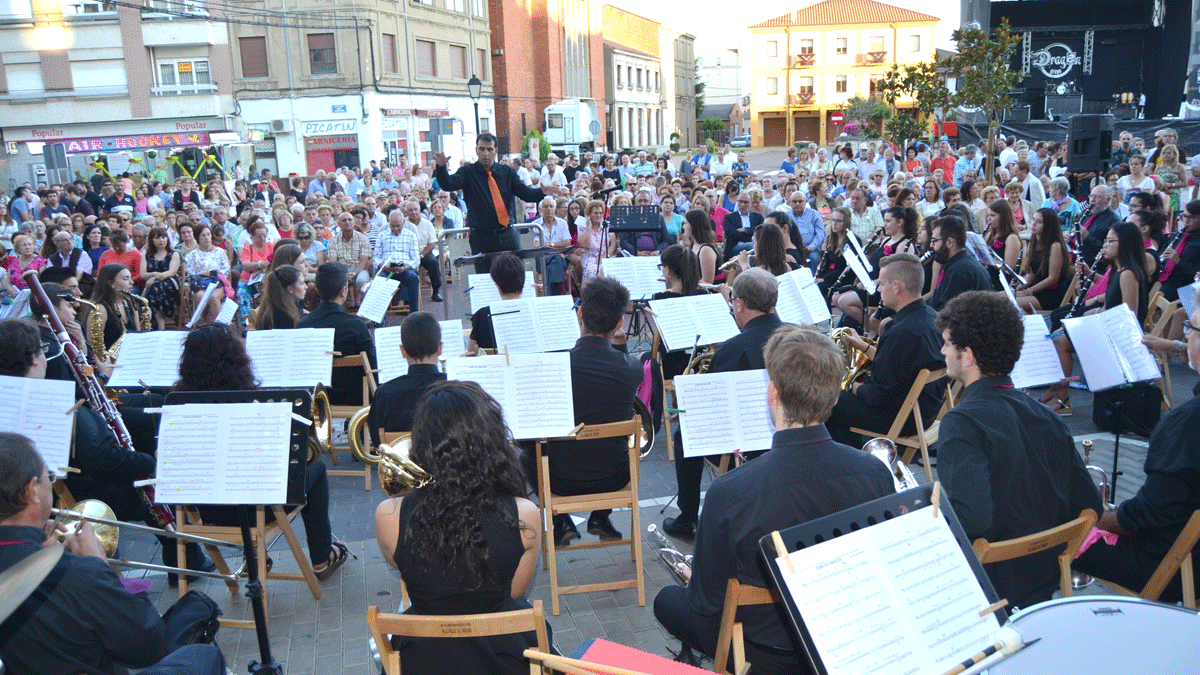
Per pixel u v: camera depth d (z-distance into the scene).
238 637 3.75
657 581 4.12
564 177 20.00
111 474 3.90
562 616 3.83
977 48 15.66
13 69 28.75
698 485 4.47
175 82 29.22
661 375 5.12
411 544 2.26
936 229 6.04
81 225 12.27
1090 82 32.25
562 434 3.63
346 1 28.55
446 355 5.39
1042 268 7.29
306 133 29.58
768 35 61.34
